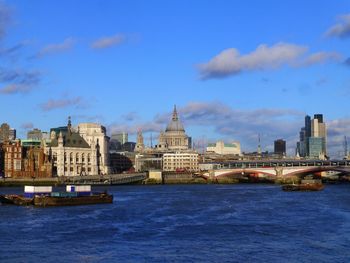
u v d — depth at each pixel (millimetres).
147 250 92125
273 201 198125
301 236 105812
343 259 83812
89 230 116188
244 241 100688
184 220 134875
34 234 109938
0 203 189875
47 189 191250
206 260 83750
